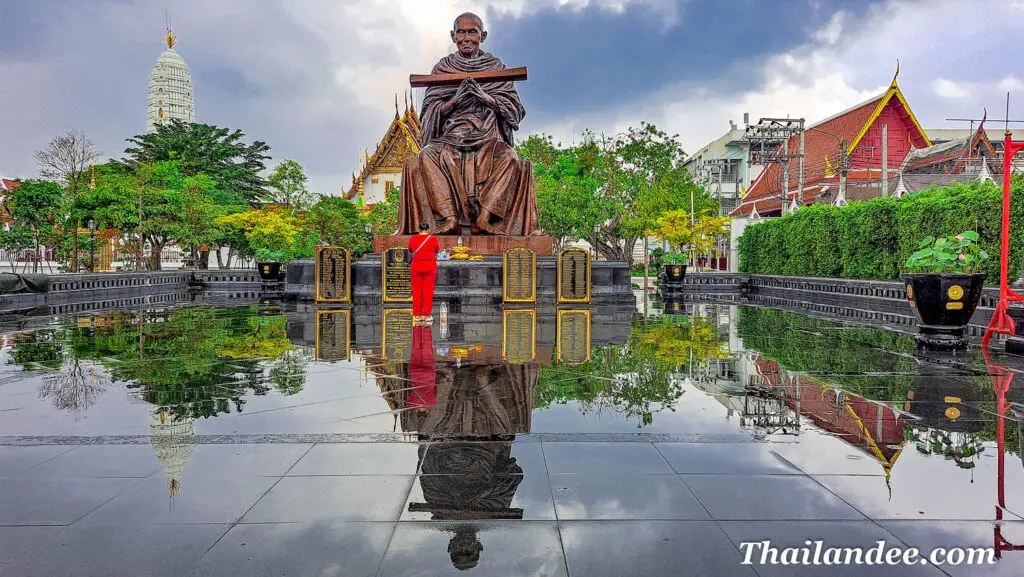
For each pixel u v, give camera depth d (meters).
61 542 3.21
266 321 13.59
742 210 55.72
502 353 8.99
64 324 13.02
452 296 19.27
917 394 6.43
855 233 24.36
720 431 5.07
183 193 39.38
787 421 5.38
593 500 3.72
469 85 22.11
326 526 3.39
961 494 3.84
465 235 21.70
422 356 8.68
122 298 22.16
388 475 4.10
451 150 22.17
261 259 26.80
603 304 19.38
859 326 12.98
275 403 5.95
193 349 9.38
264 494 3.80
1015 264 16.08
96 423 5.28
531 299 18.30
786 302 20.94
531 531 3.34
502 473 4.14
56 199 35.69
